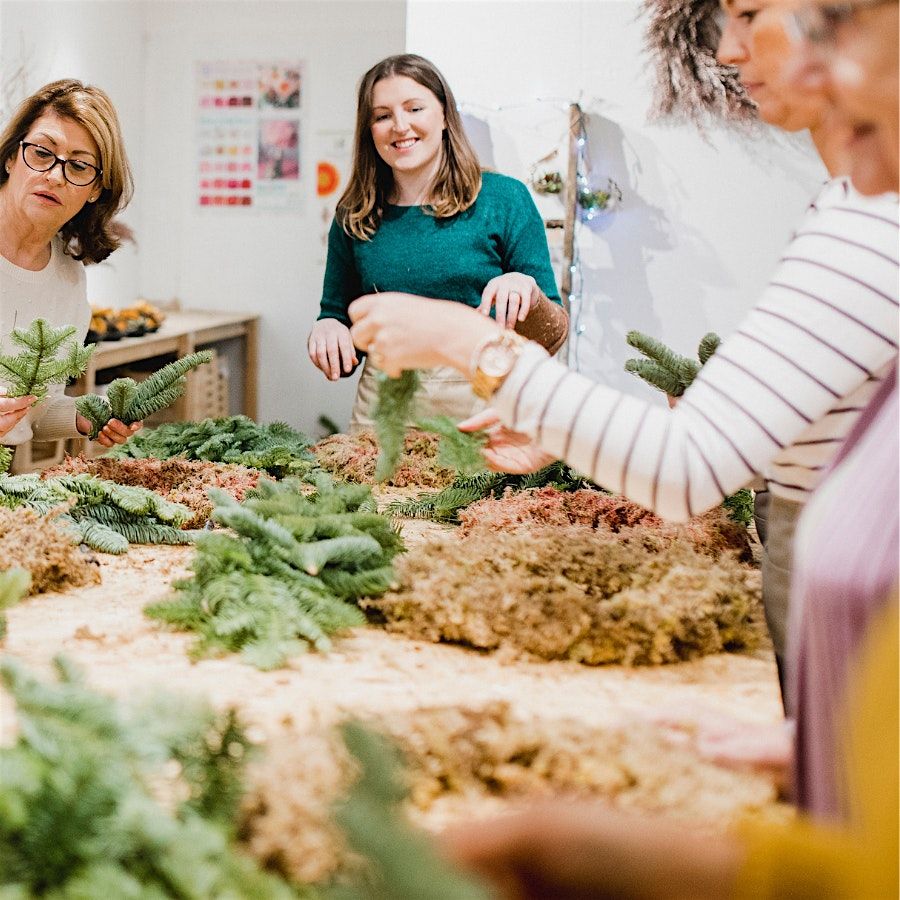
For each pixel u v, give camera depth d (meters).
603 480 1.16
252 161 6.18
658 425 1.12
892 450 0.80
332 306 3.07
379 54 6.01
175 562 1.73
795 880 0.61
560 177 4.16
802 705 0.88
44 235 2.51
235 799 0.84
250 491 1.98
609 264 4.20
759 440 1.08
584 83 4.11
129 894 0.71
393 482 2.36
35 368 1.88
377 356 1.25
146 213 6.29
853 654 0.78
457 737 0.95
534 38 4.12
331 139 6.11
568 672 1.30
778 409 1.07
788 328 1.07
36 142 2.38
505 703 1.01
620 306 4.22
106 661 1.27
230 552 1.41
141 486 2.06
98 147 2.43
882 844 0.58
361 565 1.48
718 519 1.83
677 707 1.07
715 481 1.10
